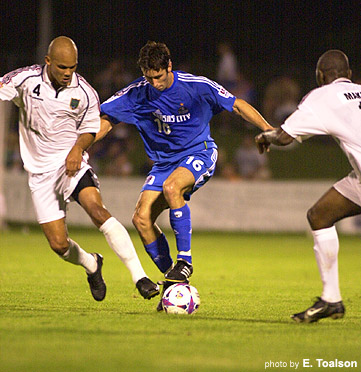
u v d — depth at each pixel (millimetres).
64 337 18844
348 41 96750
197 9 100750
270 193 79250
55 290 31375
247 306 27312
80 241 60781
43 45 83375
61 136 24344
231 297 30422
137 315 23391
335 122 21078
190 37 100938
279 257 52250
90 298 28719
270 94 88812
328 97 21234
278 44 100062
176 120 25828
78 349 17359
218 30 100812
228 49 92188
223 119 94375
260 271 42844
